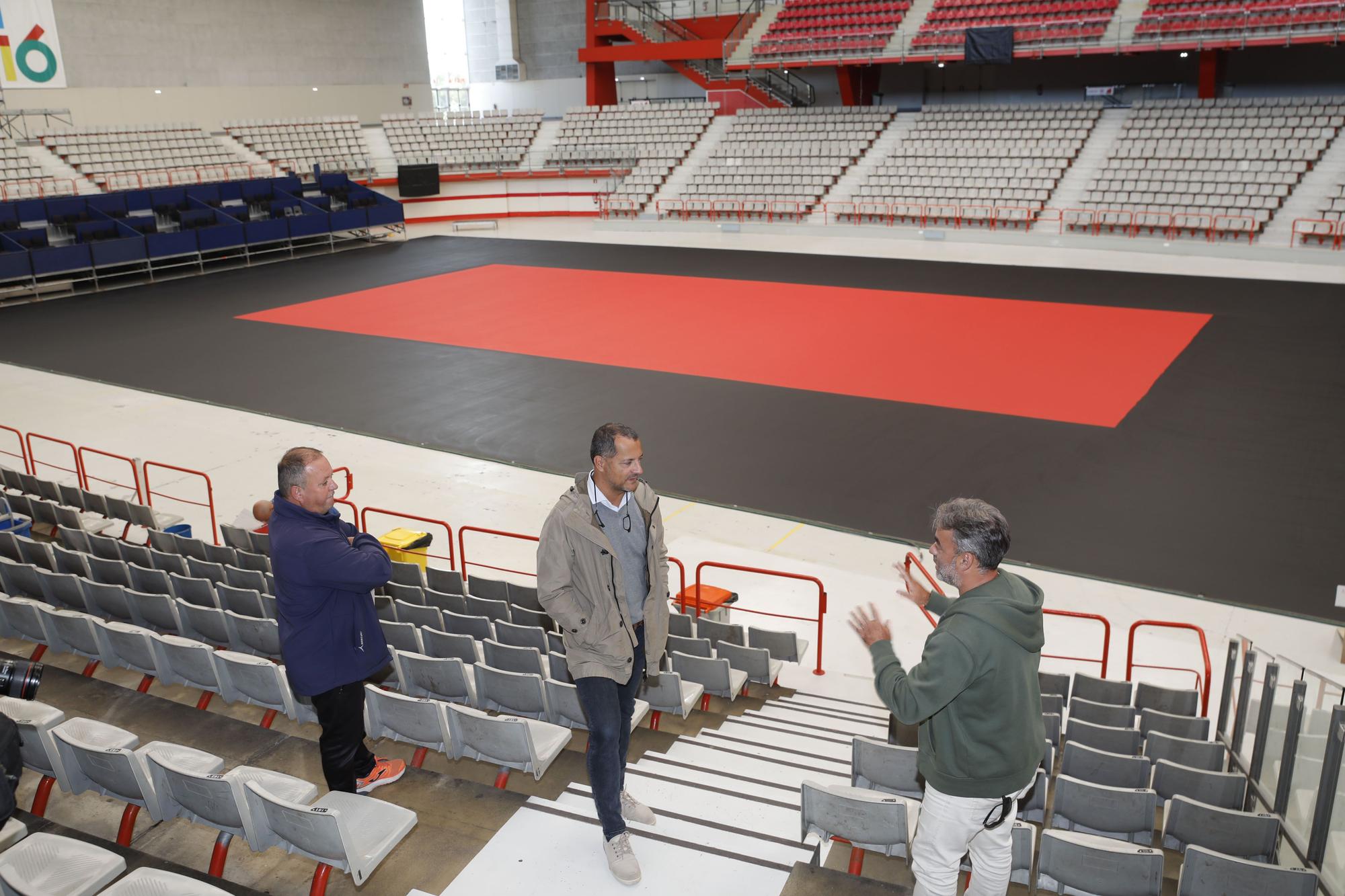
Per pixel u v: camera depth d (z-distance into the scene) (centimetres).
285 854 408
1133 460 1227
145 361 1812
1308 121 2688
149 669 588
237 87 3519
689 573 992
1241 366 1578
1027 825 381
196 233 2697
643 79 4234
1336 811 392
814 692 768
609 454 369
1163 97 3216
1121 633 871
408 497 1193
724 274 2494
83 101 3127
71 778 414
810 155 3241
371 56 3922
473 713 460
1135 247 2566
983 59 2981
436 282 2522
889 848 402
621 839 383
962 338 1809
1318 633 858
